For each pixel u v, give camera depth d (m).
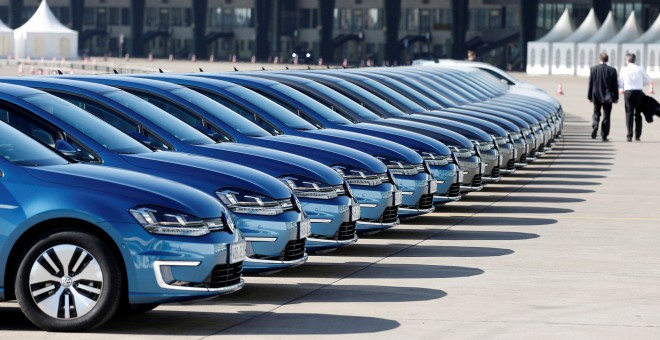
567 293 17.19
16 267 13.79
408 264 19.70
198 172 16.56
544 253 21.22
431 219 26.06
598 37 136.75
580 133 56.25
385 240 22.61
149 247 13.64
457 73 49.00
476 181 27.88
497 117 35.34
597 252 21.47
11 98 16.27
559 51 141.75
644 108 50.91
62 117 16.52
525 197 30.95
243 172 16.95
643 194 31.94
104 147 16.45
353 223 19.12
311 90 26.58
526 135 37.19
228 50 199.88
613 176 36.81
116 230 13.60
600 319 15.30
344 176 20.52
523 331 14.48
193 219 13.91
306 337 13.95
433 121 29.83
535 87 60.50
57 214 13.63
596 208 28.66
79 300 13.66
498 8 178.75
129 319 14.77
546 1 175.88
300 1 192.75
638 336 14.27
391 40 184.25
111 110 18.66
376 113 28.86
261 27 194.00
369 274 18.66
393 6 183.25
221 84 22.81
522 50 173.12
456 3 179.25
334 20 190.50
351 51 189.88
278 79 26.66
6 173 13.94
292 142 20.84
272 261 16.56
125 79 20.92
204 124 20.69
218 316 15.15
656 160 42.34
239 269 14.65
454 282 18.00
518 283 18.00
